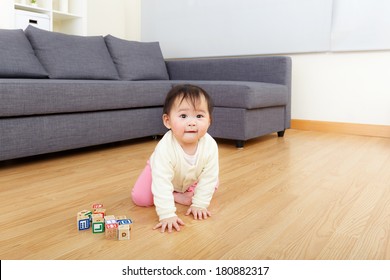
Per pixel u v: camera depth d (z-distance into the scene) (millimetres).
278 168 1857
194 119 1081
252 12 3451
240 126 2432
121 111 2369
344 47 3041
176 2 3922
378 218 1164
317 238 1009
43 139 1897
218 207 1265
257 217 1170
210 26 3723
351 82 3092
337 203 1312
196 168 1165
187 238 1006
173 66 3514
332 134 3123
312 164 1955
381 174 1740
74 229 1062
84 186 1506
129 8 4164
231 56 3658
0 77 2271
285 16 3281
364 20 2926
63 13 3453
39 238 995
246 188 1498
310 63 3268
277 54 3393
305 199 1356
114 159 2049
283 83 2910
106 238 992
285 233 1042
